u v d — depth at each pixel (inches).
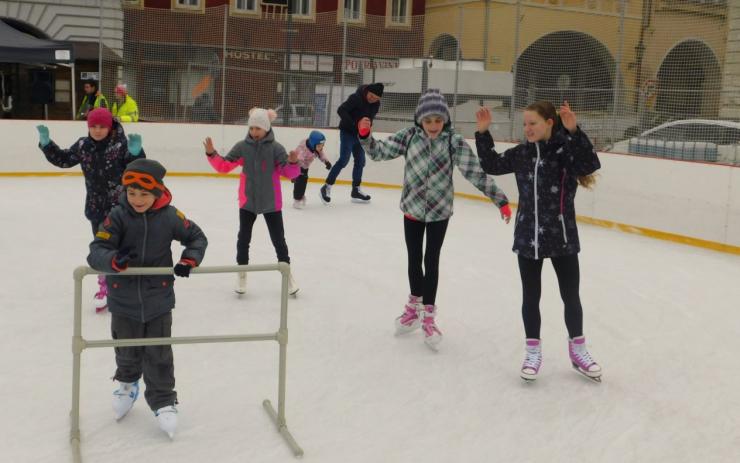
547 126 163.3
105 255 125.1
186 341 132.9
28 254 282.0
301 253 301.0
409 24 732.0
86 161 202.5
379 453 136.4
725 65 482.6
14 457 129.6
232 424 145.3
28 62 557.9
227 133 552.7
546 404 161.3
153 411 140.3
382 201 460.8
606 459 138.0
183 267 129.3
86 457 130.3
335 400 159.0
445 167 185.0
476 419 152.9
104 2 784.3
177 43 744.3
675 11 495.2
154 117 660.7
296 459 132.4
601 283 272.8
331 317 217.3
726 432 151.0
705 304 248.7
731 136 429.4
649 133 458.9
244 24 820.0
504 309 232.2
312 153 406.0
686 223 359.9
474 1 770.8
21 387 159.0
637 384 174.9
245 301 229.8
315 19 897.5
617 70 475.8
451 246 329.1
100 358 176.9
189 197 441.1
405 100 627.8
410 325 199.5
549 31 706.2
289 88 686.5
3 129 499.2
